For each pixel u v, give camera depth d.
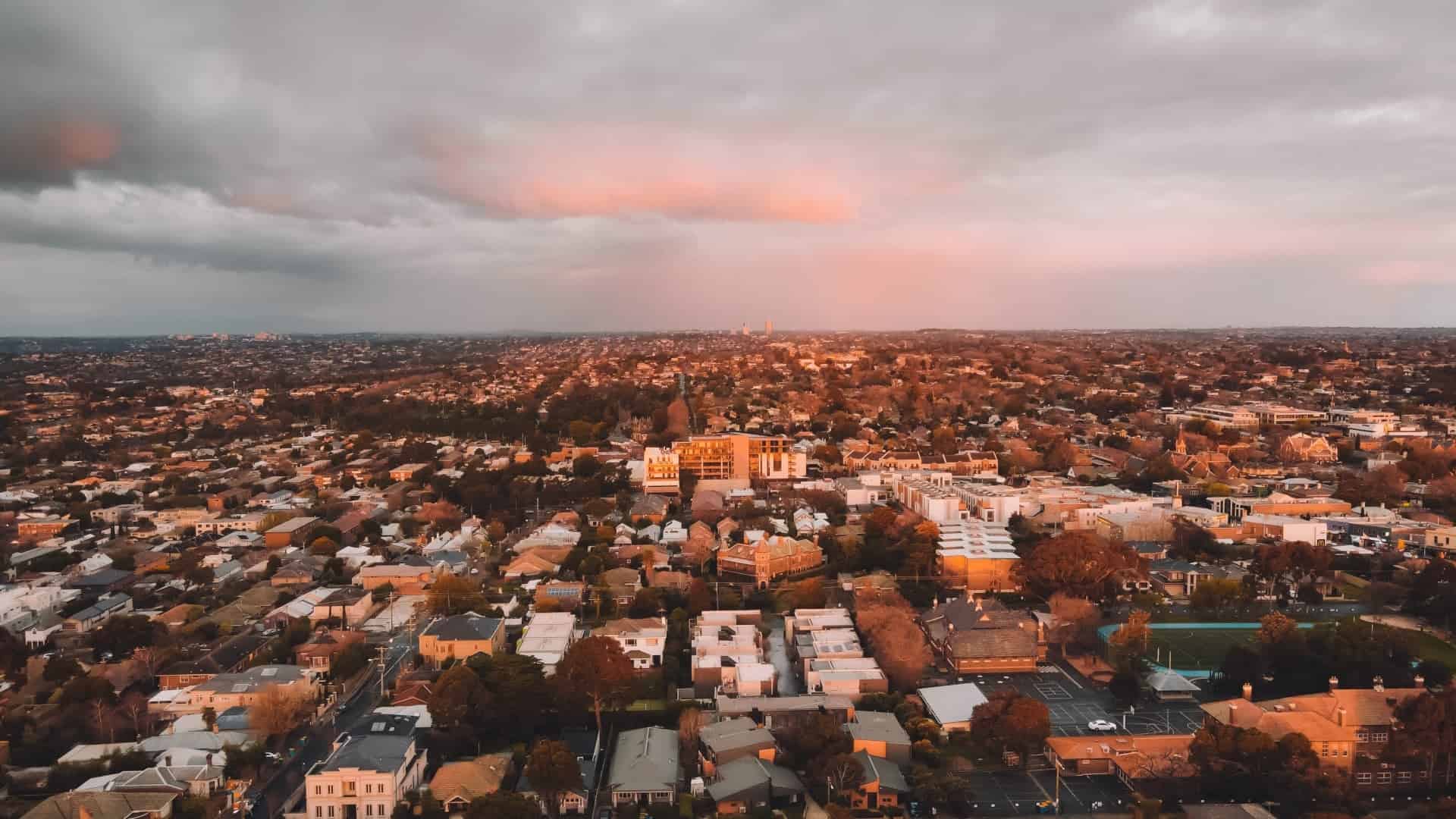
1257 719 191.50
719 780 184.38
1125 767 188.88
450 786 181.50
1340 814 166.88
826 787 186.12
